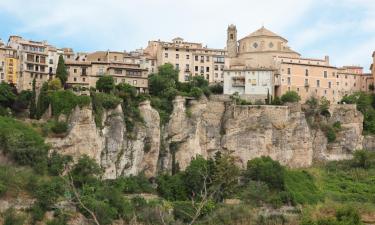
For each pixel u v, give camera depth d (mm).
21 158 145125
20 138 147500
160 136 182125
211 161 168500
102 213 124562
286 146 195125
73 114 162375
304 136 197875
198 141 188000
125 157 170375
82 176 151875
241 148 191500
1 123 153000
